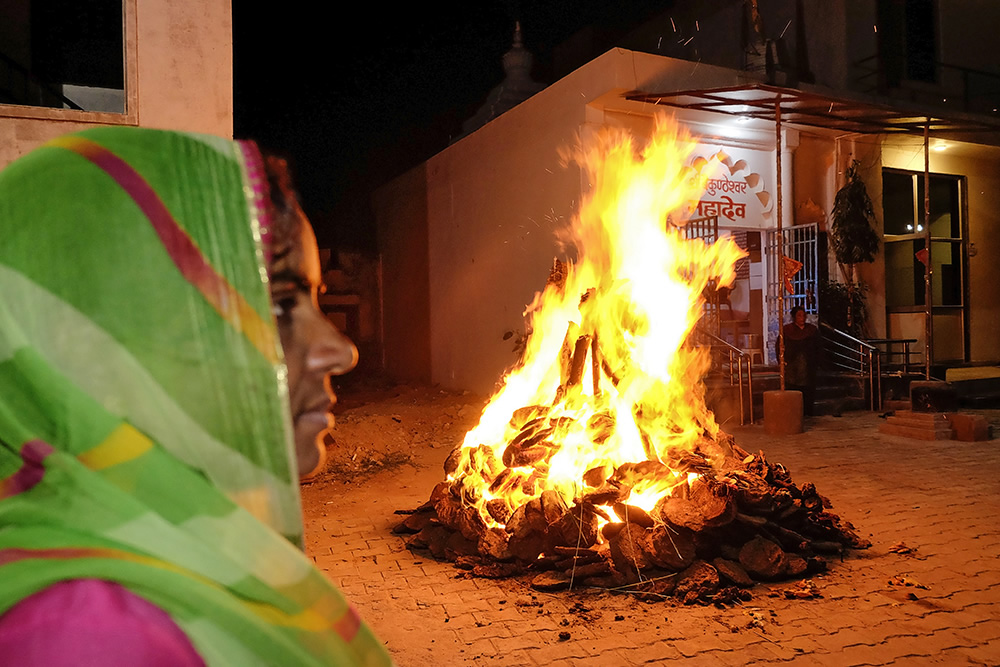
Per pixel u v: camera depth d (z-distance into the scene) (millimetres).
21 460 534
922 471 7461
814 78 13422
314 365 667
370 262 19188
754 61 11117
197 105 6504
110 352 526
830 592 4230
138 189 543
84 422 522
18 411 531
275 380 577
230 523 545
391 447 9094
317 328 670
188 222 553
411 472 8039
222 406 554
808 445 9000
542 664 3410
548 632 3760
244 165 599
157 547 528
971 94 13898
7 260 528
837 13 13039
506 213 12789
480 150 13688
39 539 513
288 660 541
